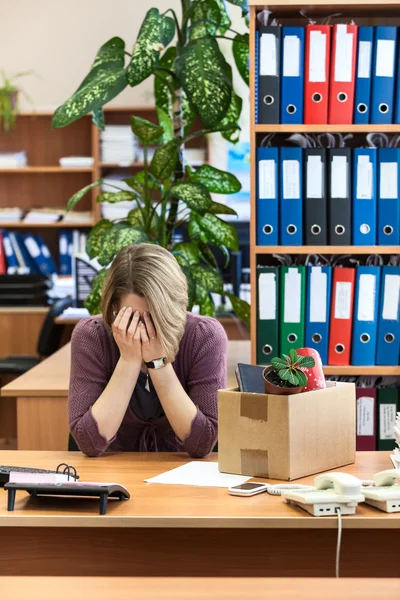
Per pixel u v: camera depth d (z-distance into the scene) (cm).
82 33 813
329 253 351
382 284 352
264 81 351
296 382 223
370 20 370
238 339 605
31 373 416
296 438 224
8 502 203
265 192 350
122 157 771
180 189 390
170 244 424
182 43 418
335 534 211
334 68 351
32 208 793
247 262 675
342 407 238
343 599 151
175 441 279
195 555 212
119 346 252
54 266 796
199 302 409
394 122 355
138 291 245
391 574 211
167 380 255
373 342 353
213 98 376
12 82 815
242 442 230
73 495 205
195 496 213
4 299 696
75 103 386
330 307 353
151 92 802
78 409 259
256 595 153
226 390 235
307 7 353
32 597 153
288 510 201
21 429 379
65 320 605
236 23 777
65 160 772
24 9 812
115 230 383
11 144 816
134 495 215
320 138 361
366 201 350
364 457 252
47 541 212
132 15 809
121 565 212
